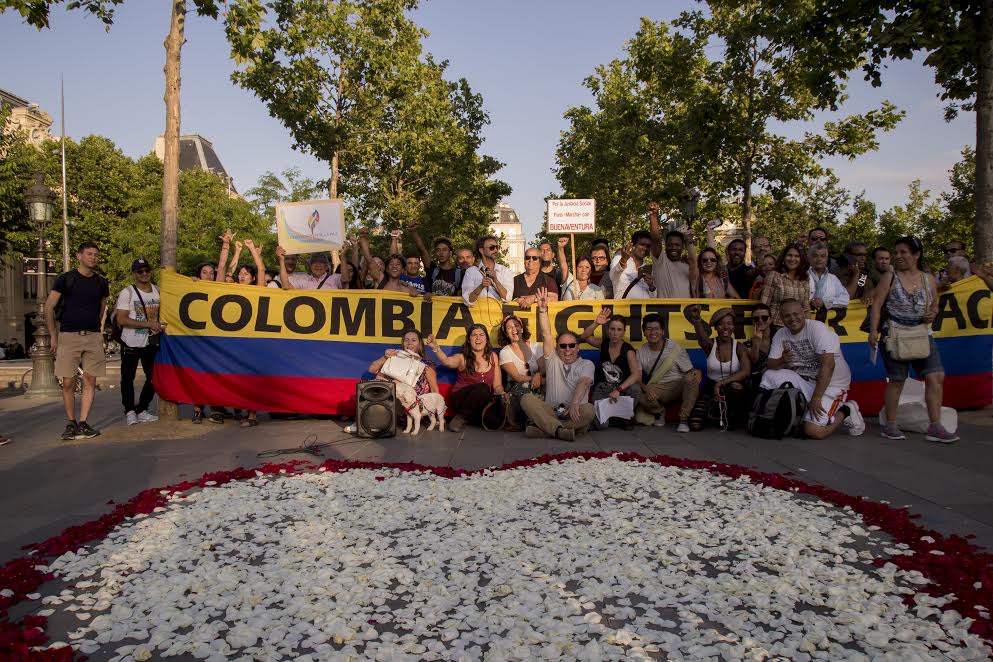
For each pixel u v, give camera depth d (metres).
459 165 27.52
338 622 3.12
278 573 3.71
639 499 5.16
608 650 2.87
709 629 3.04
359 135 22.48
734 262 9.99
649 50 19.00
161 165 45.81
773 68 17.02
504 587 3.46
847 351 9.12
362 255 10.73
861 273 9.47
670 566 3.79
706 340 8.54
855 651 2.85
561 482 5.59
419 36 23.83
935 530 4.33
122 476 6.02
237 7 8.85
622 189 26.80
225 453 6.99
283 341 9.03
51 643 3.01
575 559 3.90
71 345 7.80
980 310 9.13
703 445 7.30
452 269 10.42
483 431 8.37
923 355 7.11
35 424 9.48
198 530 4.46
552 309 9.34
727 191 18.31
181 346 8.86
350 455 6.91
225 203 40.06
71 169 42.00
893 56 9.27
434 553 4.00
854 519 4.59
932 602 3.27
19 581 3.61
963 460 6.34
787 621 3.12
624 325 8.66
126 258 36.69
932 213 35.38
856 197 37.09
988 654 2.80
